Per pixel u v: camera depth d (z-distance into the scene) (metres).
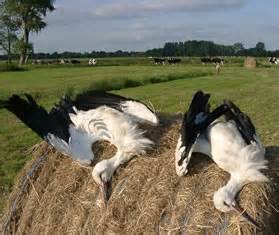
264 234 2.91
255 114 9.37
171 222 2.94
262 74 22.30
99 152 3.39
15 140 7.72
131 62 42.50
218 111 3.06
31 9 45.41
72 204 3.33
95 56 82.50
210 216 2.89
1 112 10.24
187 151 2.95
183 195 2.99
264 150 3.14
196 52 75.81
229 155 2.96
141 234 3.01
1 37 45.84
